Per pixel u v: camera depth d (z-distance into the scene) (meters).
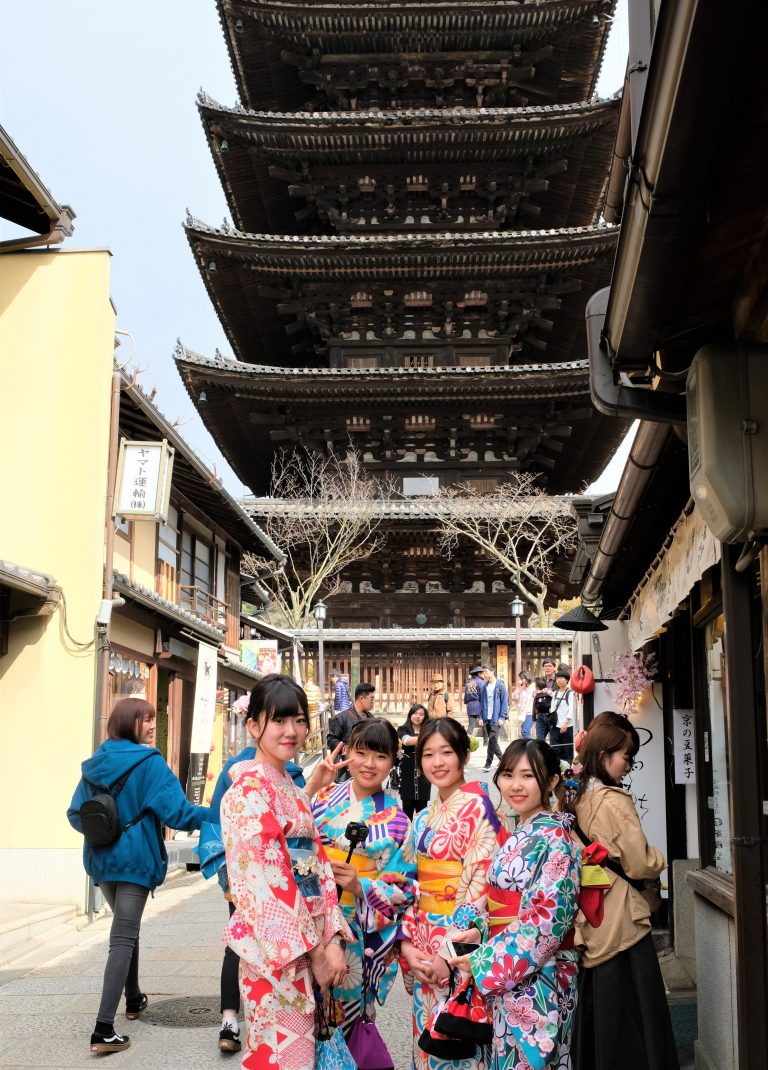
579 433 36.72
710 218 3.00
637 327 3.69
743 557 3.94
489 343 36.00
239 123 31.95
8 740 10.30
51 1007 6.61
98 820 5.59
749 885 3.89
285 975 3.30
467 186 35.19
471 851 4.09
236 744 21.56
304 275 33.97
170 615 13.86
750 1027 3.79
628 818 4.32
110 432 11.10
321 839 4.32
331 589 36.06
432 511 33.84
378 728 4.41
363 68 34.91
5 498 10.80
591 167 34.56
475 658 31.00
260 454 38.41
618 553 7.80
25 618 10.48
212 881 13.20
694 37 2.15
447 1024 3.76
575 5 32.28
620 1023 4.10
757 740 4.00
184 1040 5.88
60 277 11.17
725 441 3.49
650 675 8.50
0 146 9.84
